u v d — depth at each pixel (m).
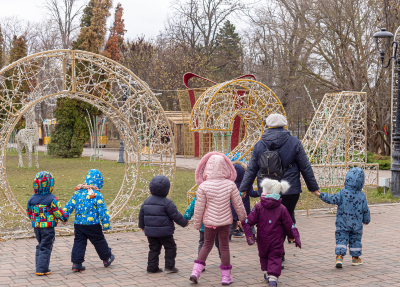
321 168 9.14
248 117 8.64
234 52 41.59
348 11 20.11
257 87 8.46
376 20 19.64
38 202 4.76
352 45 21.38
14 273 4.78
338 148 9.12
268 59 30.28
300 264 5.19
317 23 22.44
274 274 4.27
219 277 4.71
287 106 30.22
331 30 21.62
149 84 33.19
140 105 7.63
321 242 6.36
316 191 5.07
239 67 39.09
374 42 20.39
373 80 20.77
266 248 4.39
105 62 7.13
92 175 5.18
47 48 39.59
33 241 6.38
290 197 4.98
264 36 27.16
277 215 4.39
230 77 38.44
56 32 39.97
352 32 21.09
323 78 23.61
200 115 8.02
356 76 19.61
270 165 4.78
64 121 26.12
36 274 4.73
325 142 9.05
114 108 7.30
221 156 4.71
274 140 4.97
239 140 14.93
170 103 33.78
